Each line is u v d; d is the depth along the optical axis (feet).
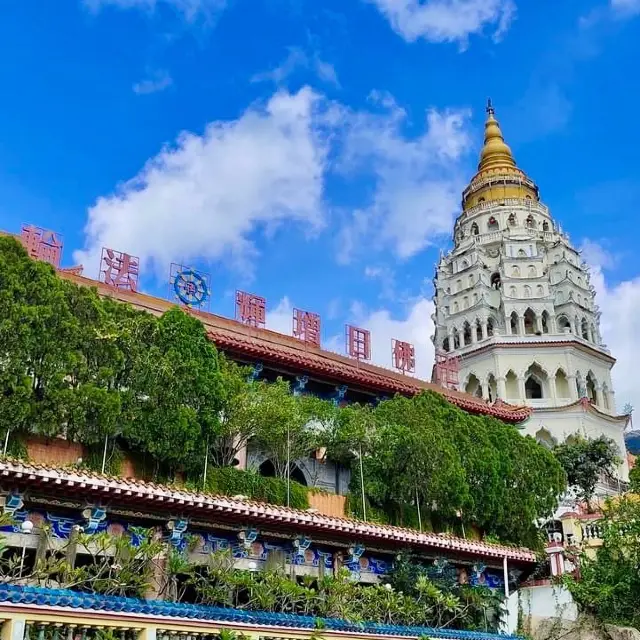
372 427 124.16
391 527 110.22
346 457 128.98
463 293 267.18
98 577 76.28
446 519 133.39
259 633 81.97
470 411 163.22
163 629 74.95
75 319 95.96
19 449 89.35
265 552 99.14
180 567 84.69
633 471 142.82
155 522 88.74
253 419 110.83
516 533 139.33
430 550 115.24
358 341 163.43
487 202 286.46
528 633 122.01
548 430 235.40
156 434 99.19
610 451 194.39
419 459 124.57
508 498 139.03
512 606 124.67
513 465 142.61
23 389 88.48
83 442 95.55
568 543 142.00
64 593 69.92
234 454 113.91
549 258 271.28
